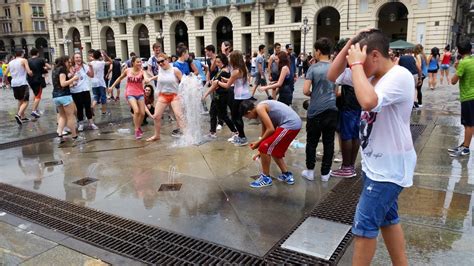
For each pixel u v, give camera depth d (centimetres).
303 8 3753
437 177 499
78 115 859
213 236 359
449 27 3123
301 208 417
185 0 4578
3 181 527
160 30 4991
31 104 1351
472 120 578
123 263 318
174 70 743
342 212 404
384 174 223
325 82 463
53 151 687
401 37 3772
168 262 319
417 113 966
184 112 762
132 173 551
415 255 314
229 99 708
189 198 453
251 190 473
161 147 700
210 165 581
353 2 3450
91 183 513
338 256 318
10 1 7675
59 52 6212
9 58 2270
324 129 478
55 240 358
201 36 4575
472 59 565
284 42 3938
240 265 311
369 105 205
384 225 248
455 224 368
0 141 767
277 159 485
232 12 4241
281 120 466
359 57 215
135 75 754
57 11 6000
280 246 337
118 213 416
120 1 5225
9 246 348
